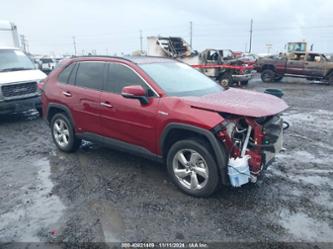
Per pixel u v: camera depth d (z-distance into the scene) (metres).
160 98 3.85
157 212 3.40
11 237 3.01
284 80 21.88
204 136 3.48
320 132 6.90
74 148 5.39
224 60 18.31
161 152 3.94
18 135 6.83
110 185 4.11
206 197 3.67
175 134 3.82
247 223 3.17
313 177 4.34
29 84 8.01
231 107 3.38
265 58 20.25
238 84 17.22
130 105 4.09
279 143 3.93
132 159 5.07
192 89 4.23
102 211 3.45
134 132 4.14
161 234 3.01
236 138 3.48
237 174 3.35
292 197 3.73
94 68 4.76
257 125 3.41
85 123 4.84
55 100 5.23
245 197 3.71
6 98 7.57
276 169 4.62
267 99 3.97
